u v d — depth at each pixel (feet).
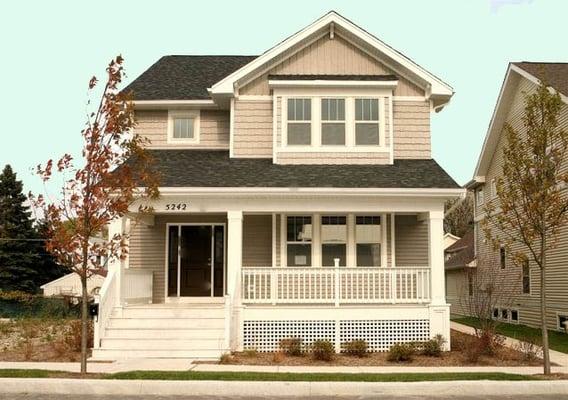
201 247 59.72
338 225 56.80
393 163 56.90
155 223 59.93
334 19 57.98
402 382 35.58
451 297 120.57
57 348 48.19
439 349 47.52
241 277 50.62
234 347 48.42
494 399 33.96
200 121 63.26
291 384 35.09
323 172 54.29
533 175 40.40
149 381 35.37
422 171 54.54
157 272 59.31
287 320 50.16
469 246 119.34
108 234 50.21
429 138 58.65
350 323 50.34
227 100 60.03
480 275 86.84
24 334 60.18
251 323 50.08
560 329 71.56
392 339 50.31
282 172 54.19
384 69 59.06
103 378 36.29
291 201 51.34
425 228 58.59
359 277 52.70
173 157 59.36
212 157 59.26
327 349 45.42
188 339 46.93
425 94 59.06
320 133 57.21
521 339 60.54
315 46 59.16
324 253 56.54
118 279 50.19
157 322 48.75
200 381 35.29
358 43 59.00
